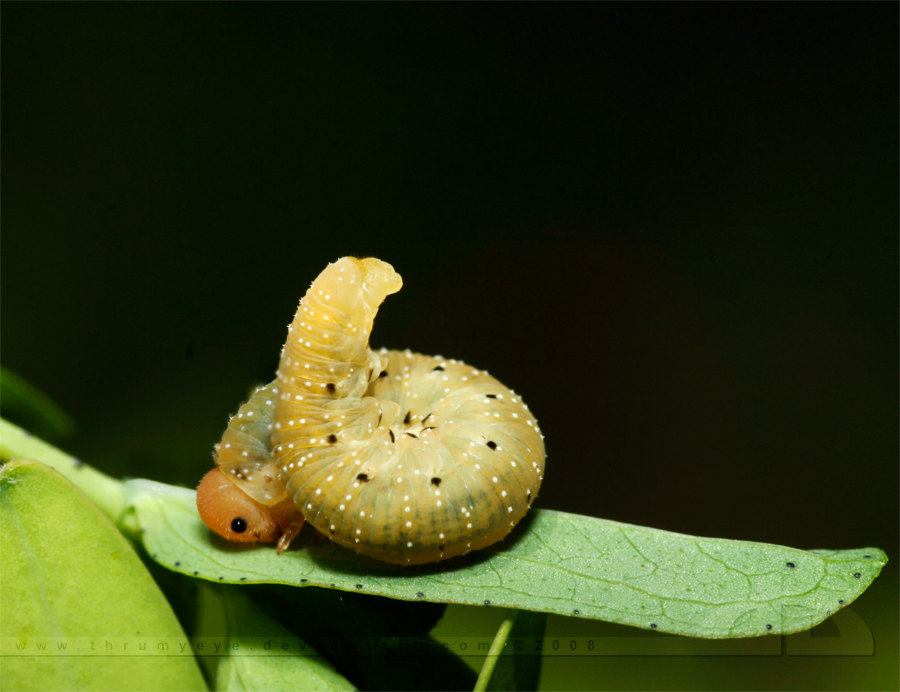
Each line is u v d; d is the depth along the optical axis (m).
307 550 0.12
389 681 0.12
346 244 0.17
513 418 0.12
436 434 0.12
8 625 0.12
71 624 0.12
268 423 0.12
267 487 0.12
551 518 0.12
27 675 0.12
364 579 0.12
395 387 0.12
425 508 0.12
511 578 0.12
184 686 0.12
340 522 0.12
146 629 0.12
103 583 0.12
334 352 0.12
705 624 0.12
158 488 0.12
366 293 0.12
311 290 0.12
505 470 0.12
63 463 0.12
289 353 0.12
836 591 0.12
